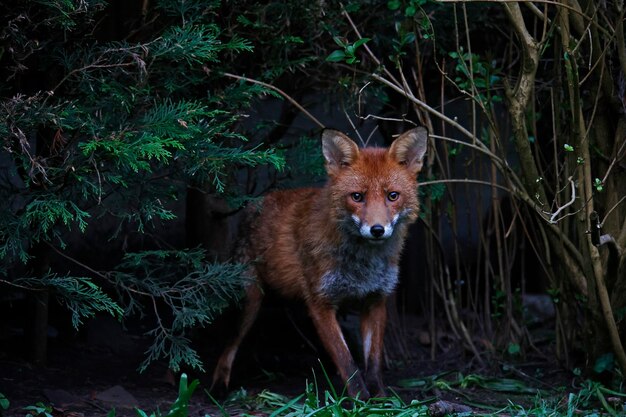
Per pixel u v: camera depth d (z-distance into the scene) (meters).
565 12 7.75
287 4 8.64
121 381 9.23
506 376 9.75
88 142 7.04
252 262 9.08
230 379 9.80
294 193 9.48
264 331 11.21
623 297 8.38
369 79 9.60
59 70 8.17
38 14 7.27
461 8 9.80
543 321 11.95
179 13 8.00
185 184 8.85
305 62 9.50
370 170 8.21
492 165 10.07
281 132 10.71
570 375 9.51
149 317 11.35
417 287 12.77
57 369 9.31
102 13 9.83
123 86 7.55
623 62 7.75
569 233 9.42
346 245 8.42
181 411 6.19
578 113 7.76
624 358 8.07
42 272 8.91
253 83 9.43
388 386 9.42
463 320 11.23
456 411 7.55
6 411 7.46
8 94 7.98
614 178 8.50
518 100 8.20
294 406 7.09
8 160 10.32
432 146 9.80
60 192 7.36
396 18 9.87
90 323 10.58
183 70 8.06
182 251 8.23
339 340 8.52
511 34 10.05
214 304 8.45
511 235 10.95
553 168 9.88
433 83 11.12
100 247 11.30
